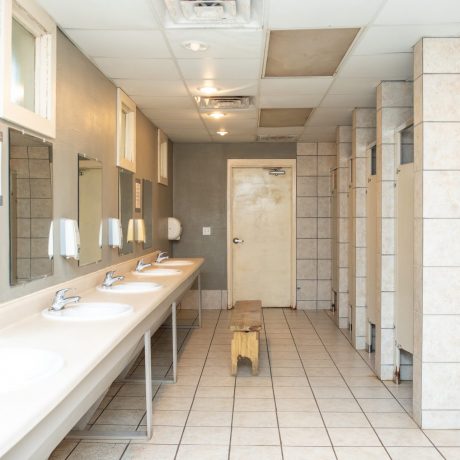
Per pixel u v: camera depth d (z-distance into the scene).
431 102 3.12
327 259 7.25
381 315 4.14
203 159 7.27
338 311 6.08
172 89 4.26
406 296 3.81
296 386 3.98
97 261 3.66
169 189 6.95
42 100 2.71
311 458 2.75
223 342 5.37
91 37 3.04
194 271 5.19
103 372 2.06
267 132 6.39
